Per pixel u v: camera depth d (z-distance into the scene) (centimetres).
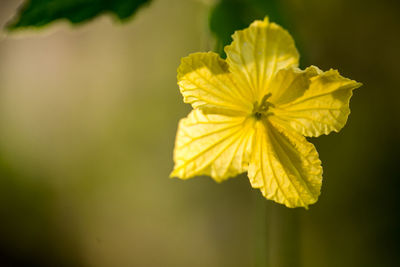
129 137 40
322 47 27
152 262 40
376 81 28
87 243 43
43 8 21
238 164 21
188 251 38
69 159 44
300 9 26
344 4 27
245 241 35
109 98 41
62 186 44
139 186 40
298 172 21
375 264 29
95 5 21
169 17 37
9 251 45
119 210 41
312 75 20
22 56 45
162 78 38
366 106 29
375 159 29
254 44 20
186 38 36
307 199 21
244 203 35
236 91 20
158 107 38
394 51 28
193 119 20
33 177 45
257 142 21
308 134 20
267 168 21
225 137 21
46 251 45
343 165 29
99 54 41
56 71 44
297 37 23
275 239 26
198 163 21
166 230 39
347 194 30
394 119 28
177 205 38
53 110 44
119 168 41
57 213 44
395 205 29
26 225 45
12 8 37
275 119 21
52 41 43
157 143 39
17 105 46
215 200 37
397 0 28
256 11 22
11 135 46
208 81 20
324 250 30
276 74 20
